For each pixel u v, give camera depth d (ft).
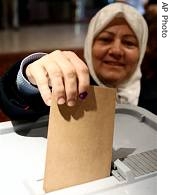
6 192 1.44
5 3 12.98
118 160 1.60
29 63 1.83
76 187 1.43
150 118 2.20
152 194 1.44
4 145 1.85
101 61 3.14
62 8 14.76
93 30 3.13
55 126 1.36
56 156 1.38
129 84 3.27
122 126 2.16
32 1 14.29
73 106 1.38
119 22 3.02
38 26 13.71
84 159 1.44
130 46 3.13
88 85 1.37
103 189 1.44
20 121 2.09
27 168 1.63
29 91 1.88
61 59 1.44
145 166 1.63
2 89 2.11
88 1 14.84
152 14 3.74
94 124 1.44
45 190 1.40
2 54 8.86
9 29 13.01
